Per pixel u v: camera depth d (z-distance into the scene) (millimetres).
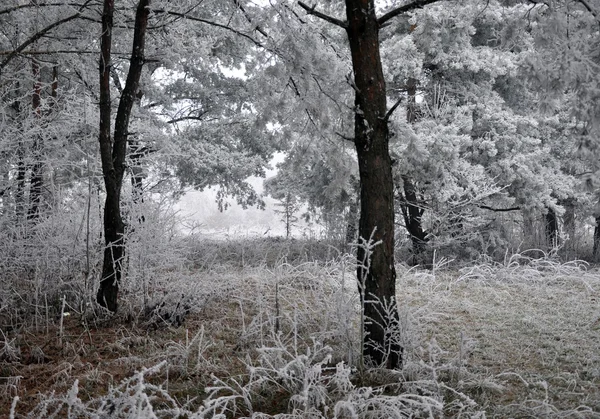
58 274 6516
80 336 5473
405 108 11312
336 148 6836
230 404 3918
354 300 4898
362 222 4766
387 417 3439
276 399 4027
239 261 11578
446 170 10312
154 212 6605
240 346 5262
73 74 9227
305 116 7258
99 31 7773
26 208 6703
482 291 8234
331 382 4078
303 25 6785
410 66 11008
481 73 11836
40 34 6629
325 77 6680
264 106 7441
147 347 5188
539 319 6352
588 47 4391
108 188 6262
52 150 7125
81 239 6594
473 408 3740
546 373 4625
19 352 4875
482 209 11312
